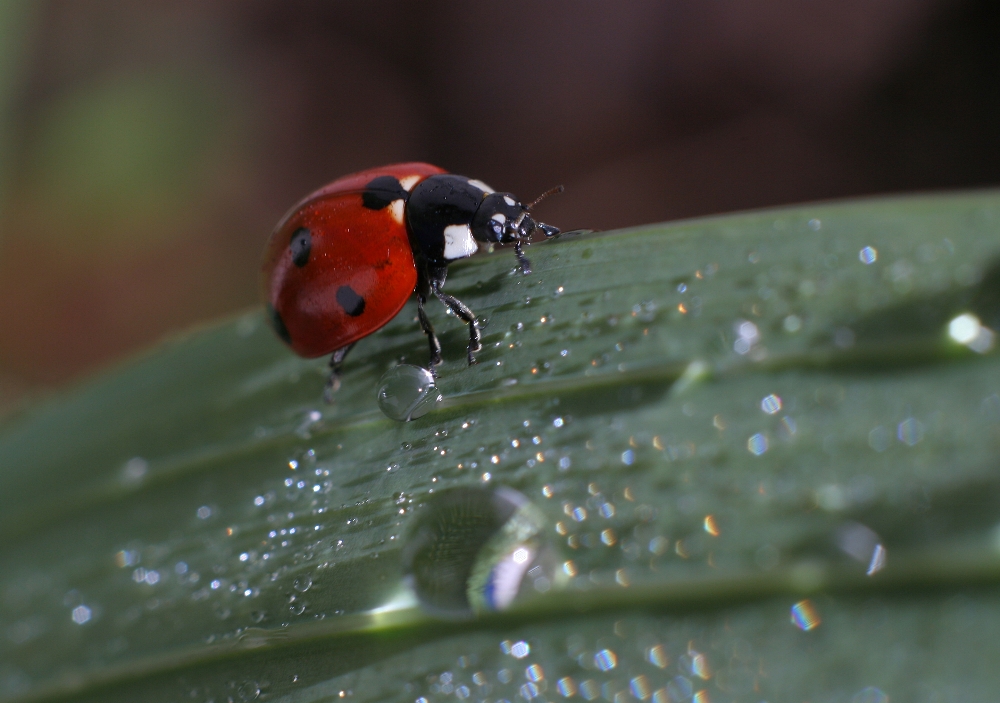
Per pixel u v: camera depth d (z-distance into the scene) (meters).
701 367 0.07
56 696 0.07
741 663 0.06
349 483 0.07
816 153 0.13
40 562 0.07
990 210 0.07
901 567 0.06
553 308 0.07
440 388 0.07
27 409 0.07
